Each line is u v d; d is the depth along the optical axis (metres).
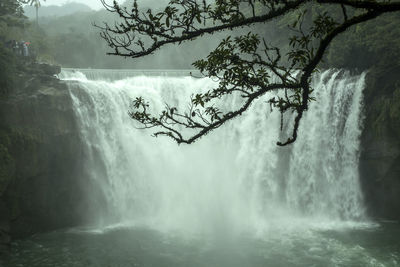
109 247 24.16
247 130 33.06
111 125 30.03
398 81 28.44
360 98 29.45
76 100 28.16
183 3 5.34
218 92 6.19
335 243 24.42
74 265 21.47
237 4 5.59
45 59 54.41
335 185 30.83
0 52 25.88
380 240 24.91
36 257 22.58
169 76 36.91
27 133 25.36
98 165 29.23
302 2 5.15
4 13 38.44
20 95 25.98
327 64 34.03
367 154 29.42
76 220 28.91
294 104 5.91
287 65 39.34
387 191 29.41
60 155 27.17
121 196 30.38
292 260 21.95
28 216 26.77
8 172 23.89
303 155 31.75
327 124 31.14
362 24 31.19
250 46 5.86
